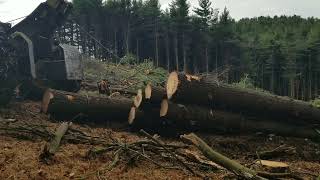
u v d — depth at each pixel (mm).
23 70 13477
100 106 11164
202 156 7914
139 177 6762
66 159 7426
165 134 10562
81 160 7480
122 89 14898
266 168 7836
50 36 14344
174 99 9828
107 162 7484
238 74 55844
